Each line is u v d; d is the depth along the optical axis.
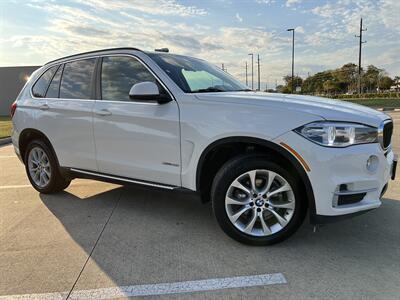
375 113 3.31
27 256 3.22
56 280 2.82
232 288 2.67
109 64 4.20
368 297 2.51
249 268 2.94
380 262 3.00
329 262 3.02
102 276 2.87
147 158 3.80
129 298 2.58
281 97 3.45
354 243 3.35
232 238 3.37
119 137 3.97
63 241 3.52
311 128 2.97
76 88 4.49
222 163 3.63
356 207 3.02
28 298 2.59
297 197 3.17
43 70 5.07
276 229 3.27
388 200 4.50
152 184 3.83
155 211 4.34
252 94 3.59
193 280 2.78
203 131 3.37
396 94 51.03
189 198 4.83
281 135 3.03
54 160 4.80
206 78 4.11
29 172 5.20
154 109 3.69
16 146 5.28
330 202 2.98
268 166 3.18
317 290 2.61
